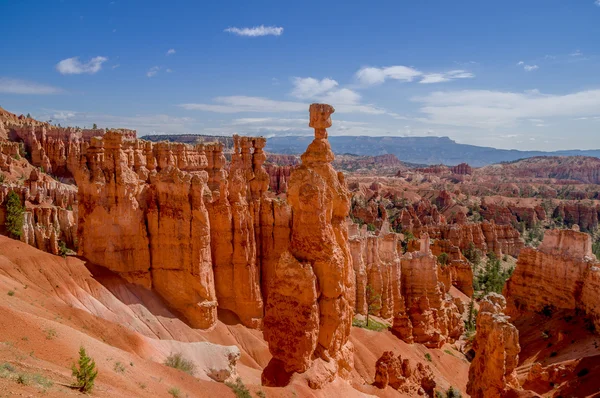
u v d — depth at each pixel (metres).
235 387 29.55
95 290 51.38
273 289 33.44
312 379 31.69
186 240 57.34
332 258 33.81
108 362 26.03
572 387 47.41
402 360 50.38
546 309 71.19
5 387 16.97
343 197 37.66
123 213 56.06
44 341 25.25
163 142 80.62
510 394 38.88
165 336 52.31
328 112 38.34
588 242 69.25
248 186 78.12
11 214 56.03
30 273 48.06
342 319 35.06
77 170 56.47
